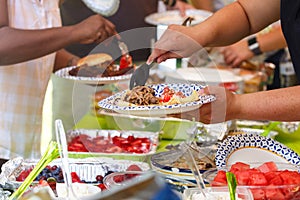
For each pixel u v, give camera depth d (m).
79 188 1.40
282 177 1.41
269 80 3.41
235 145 1.72
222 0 3.72
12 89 2.48
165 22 3.30
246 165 1.50
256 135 1.75
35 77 2.52
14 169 1.54
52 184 1.41
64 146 1.29
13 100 2.48
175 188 1.36
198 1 3.77
